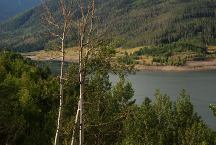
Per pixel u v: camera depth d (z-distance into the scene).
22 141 45.19
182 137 39.38
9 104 44.53
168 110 42.34
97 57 21.28
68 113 29.23
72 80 21.50
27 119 48.47
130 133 35.53
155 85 180.00
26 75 66.88
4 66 78.19
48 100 50.16
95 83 26.70
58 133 21.27
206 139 38.72
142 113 37.22
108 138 33.31
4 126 43.28
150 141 36.25
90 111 26.25
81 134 20.25
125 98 35.84
